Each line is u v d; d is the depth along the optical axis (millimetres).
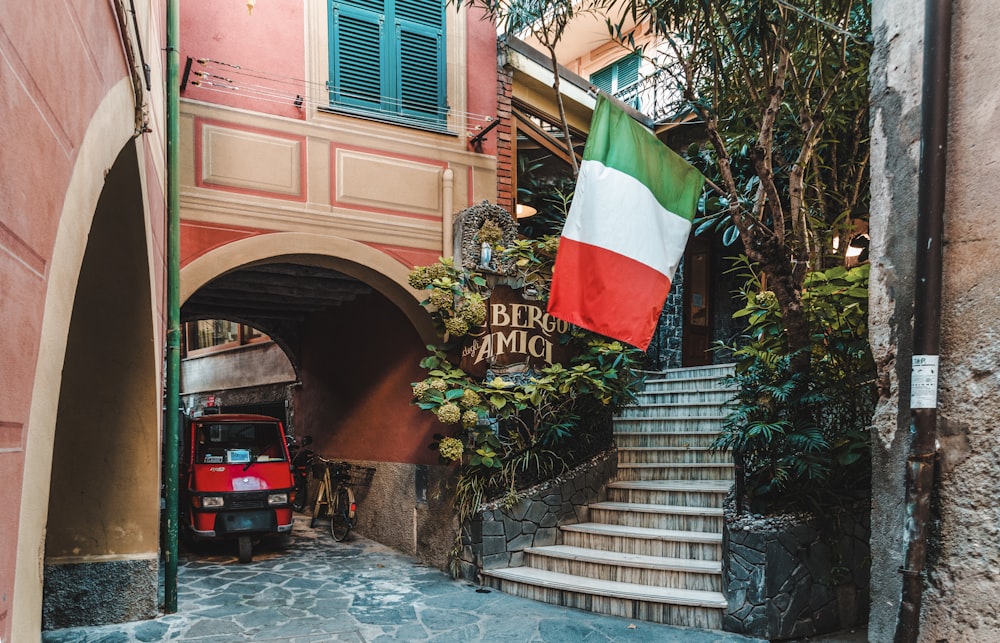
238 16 6410
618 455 7699
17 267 1615
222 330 15266
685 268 11680
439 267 6574
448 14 7469
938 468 2162
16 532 1635
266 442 8703
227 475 7809
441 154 7281
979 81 2178
